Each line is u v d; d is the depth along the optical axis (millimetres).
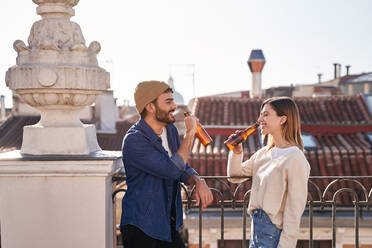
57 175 2553
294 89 32438
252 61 20375
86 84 2514
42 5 2617
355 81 32281
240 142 2715
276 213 2365
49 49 2525
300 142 2449
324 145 10844
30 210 2586
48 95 2520
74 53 2564
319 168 9688
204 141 2584
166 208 2344
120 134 19812
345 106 12570
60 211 2580
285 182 2307
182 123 20562
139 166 2256
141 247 2287
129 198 2314
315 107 12672
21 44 2566
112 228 2801
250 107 13227
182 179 2594
